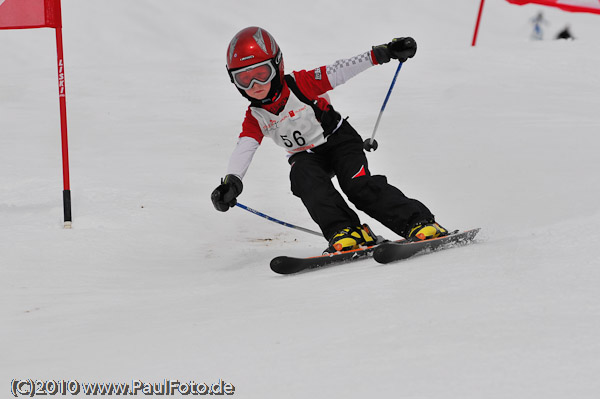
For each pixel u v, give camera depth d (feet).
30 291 37.52
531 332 19.45
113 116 104.99
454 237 34.24
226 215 56.49
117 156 79.77
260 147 82.94
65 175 52.54
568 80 116.78
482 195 54.24
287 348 20.92
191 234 51.80
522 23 275.59
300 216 56.75
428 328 20.84
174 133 92.48
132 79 134.21
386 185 36.94
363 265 33.47
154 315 28.63
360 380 17.62
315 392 17.29
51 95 121.39
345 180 37.50
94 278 40.63
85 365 21.95
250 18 264.72
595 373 16.62
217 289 33.65
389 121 91.61
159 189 63.57
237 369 19.70
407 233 35.83
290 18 266.77
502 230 38.17
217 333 23.77
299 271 34.50
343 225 36.91
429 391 16.51
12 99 118.01
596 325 19.52
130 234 50.75
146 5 259.80
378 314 23.03
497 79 117.60
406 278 27.50
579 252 27.63
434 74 126.00
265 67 35.81
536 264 26.68
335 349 20.16
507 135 77.66
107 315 29.99
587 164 62.03
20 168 73.10
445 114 93.50
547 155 66.64
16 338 27.25
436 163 67.31
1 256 44.80
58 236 49.60
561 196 50.75
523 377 16.71
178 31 249.34
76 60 225.56
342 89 116.67
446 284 25.55
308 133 37.96
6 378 21.21
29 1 55.88
